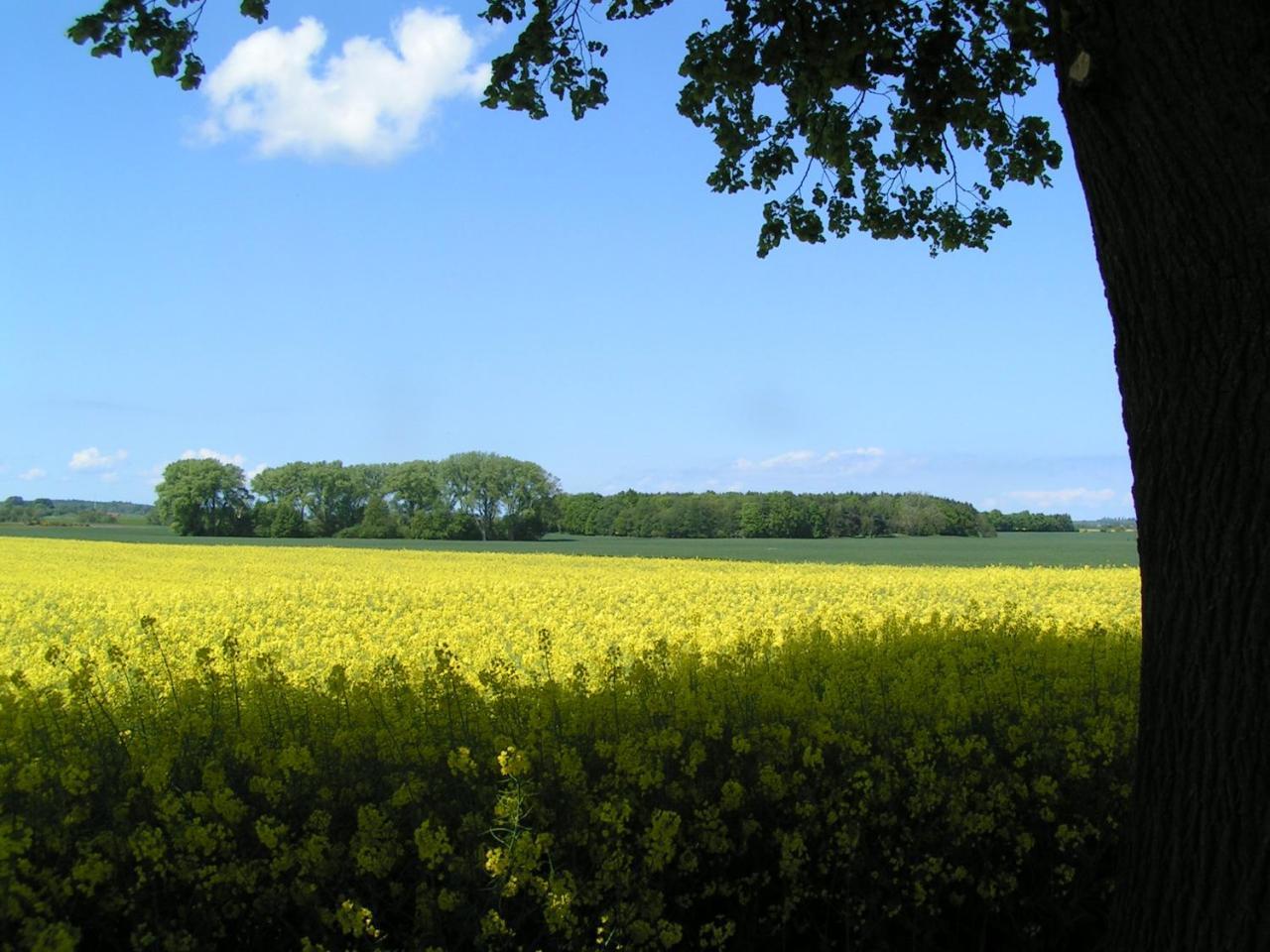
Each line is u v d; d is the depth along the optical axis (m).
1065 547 66.12
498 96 6.77
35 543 59.25
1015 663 7.57
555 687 6.16
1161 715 3.60
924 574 34.09
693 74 6.75
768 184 7.62
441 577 32.81
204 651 6.16
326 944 3.95
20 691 6.18
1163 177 3.42
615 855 4.19
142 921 3.96
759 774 5.05
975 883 4.81
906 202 7.57
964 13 6.52
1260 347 3.29
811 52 6.18
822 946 4.54
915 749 5.19
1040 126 7.02
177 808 4.10
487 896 4.09
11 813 4.28
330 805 4.70
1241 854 3.30
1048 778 4.95
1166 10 3.34
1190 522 3.47
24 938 3.43
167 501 90.25
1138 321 3.61
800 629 10.52
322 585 26.25
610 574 35.03
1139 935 3.62
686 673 7.02
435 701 5.88
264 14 5.81
